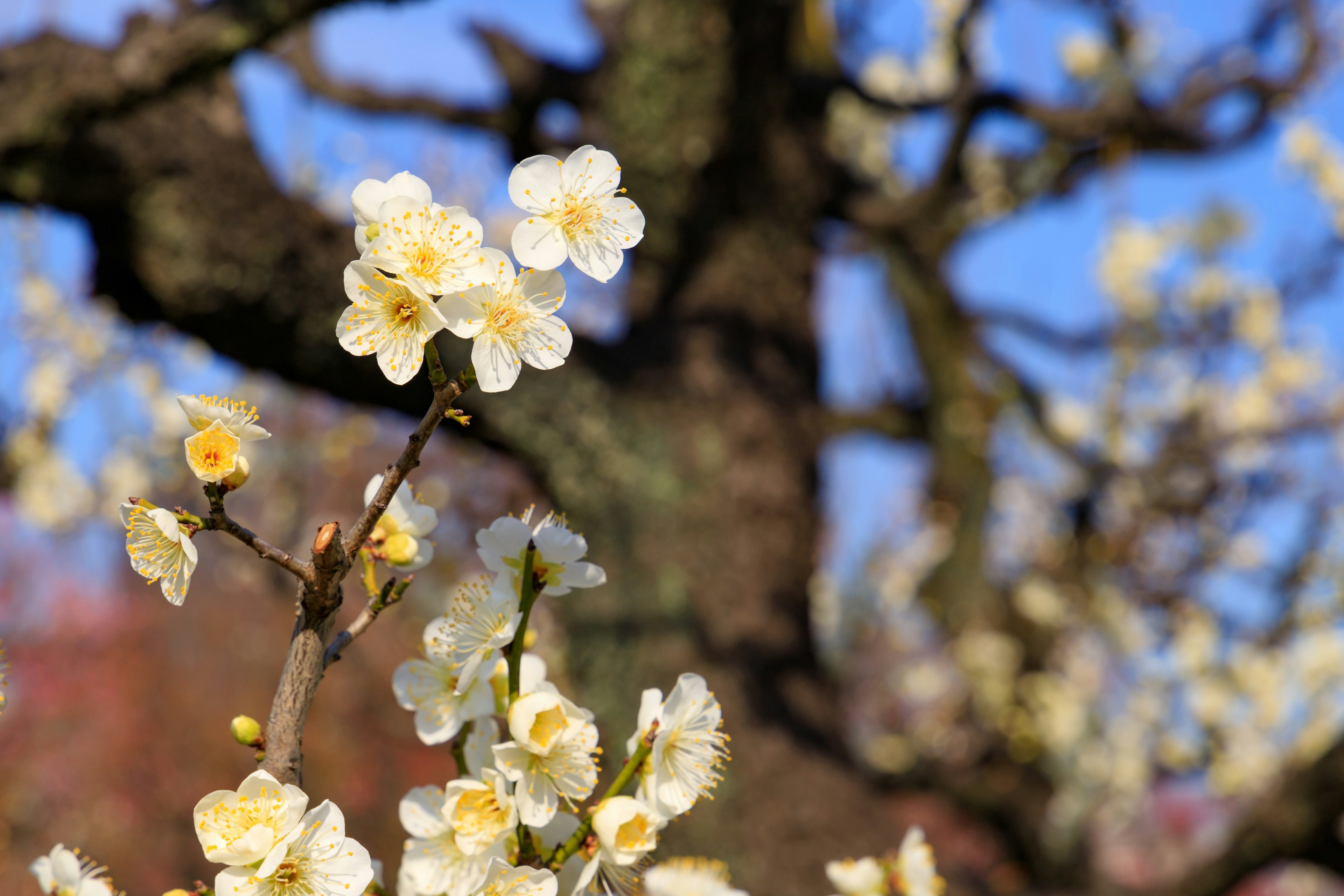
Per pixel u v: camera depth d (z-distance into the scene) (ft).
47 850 27.40
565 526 3.88
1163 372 23.68
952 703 31.17
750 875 11.18
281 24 11.00
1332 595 22.07
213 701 30.73
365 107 16.40
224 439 3.09
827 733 13.25
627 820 3.42
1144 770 26.89
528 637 3.92
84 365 20.16
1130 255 22.98
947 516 26.05
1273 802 12.58
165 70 10.60
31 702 29.53
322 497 24.62
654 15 15.05
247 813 2.93
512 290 3.15
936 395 22.80
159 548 3.08
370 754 29.04
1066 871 22.17
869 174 23.12
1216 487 22.04
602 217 3.37
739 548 13.42
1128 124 17.04
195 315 11.59
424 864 3.69
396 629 28.45
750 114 15.10
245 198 11.68
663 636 12.49
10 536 31.27
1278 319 22.88
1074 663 29.48
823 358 16.60
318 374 12.23
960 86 16.43
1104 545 23.16
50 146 10.59
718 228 15.62
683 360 14.42
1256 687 24.30
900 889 5.38
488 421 12.78
